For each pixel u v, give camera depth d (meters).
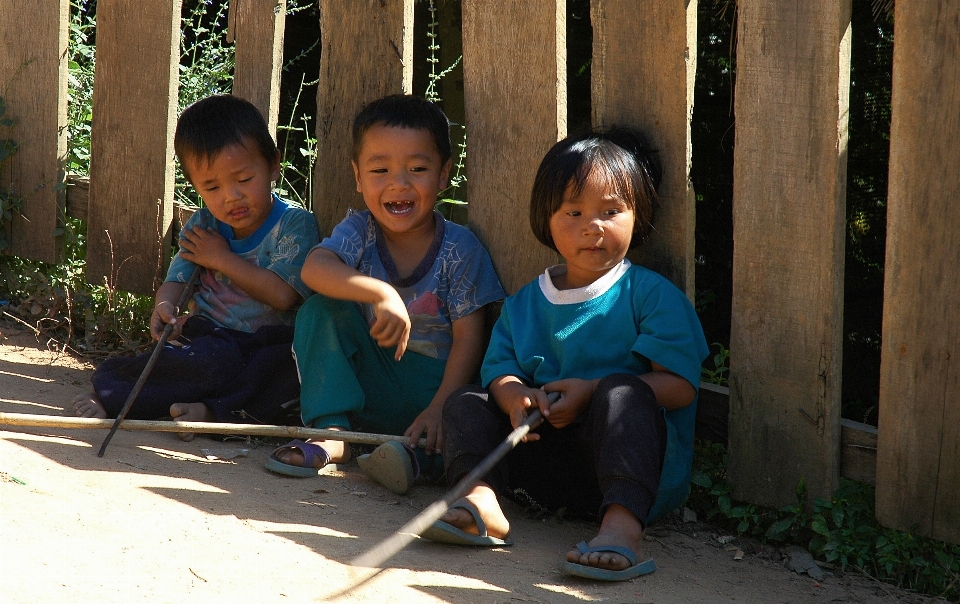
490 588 2.50
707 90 4.87
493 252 3.65
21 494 2.71
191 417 3.57
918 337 2.82
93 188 4.63
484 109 3.61
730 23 4.63
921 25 2.69
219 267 3.81
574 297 3.15
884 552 2.91
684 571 2.83
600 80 3.37
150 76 4.41
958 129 2.67
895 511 2.91
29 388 3.95
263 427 3.32
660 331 3.04
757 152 3.06
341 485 3.20
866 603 2.73
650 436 2.81
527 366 3.17
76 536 2.49
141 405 3.62
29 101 4.80
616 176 3.06
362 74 3.88
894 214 2.81
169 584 2.30
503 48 3.53
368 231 3.58
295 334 3.49
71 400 3.85
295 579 2.41
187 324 3.83
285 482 3.17
